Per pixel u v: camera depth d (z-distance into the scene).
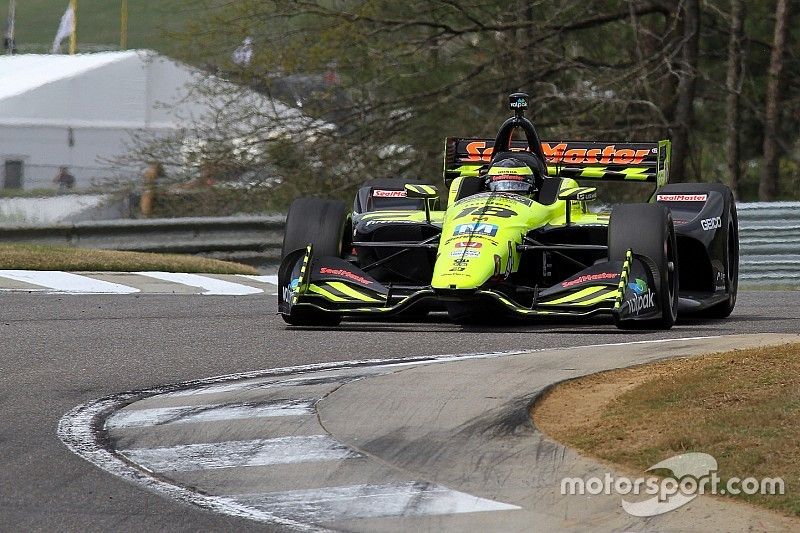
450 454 19.33
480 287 30.20
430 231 35.62
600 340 30.34
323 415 21.70
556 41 91.69
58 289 43.56
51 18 190.38
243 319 35.84
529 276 34.28
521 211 32.62
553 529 16.22
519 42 88.44
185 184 86.06
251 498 17.61
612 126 87.31
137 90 95.69
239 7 85.19
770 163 101.56
